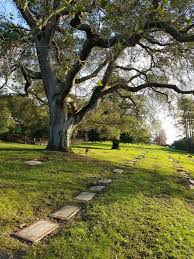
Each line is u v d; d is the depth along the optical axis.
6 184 8.62
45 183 9.24
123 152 25.50
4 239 5.43
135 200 8.36
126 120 27.84
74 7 4.50
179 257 5.26
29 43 5.44
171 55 14.45
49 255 5.00
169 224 6.71
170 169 16.81
